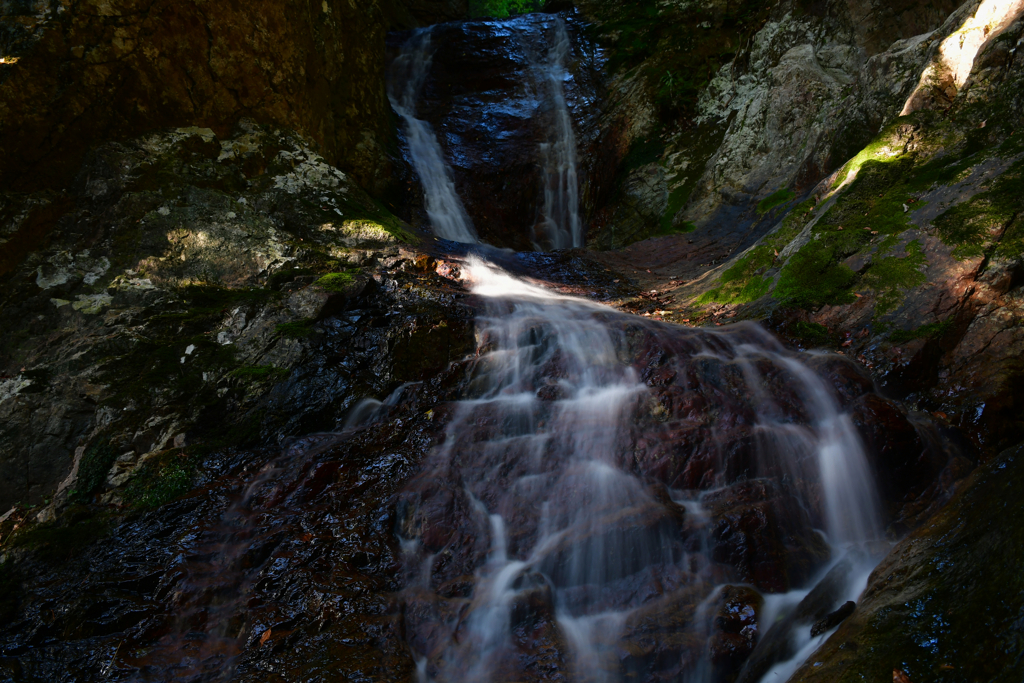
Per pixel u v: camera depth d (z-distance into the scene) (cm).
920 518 431
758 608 355
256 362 565
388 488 452
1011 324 531
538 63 1460
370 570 395
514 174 1280
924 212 648
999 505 256
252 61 815
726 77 1193
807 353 575
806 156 952
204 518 436
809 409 505
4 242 587
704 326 666
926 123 722
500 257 870
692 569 390
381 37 1241
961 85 703
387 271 704
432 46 1460
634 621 360
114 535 425
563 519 425
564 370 573
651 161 1190
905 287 593
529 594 369
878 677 227
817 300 630
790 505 431
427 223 1080
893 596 272
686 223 1039
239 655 342
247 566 399
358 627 355
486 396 564
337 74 1017
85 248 623
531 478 456
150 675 336
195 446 498
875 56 880
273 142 824
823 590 355
